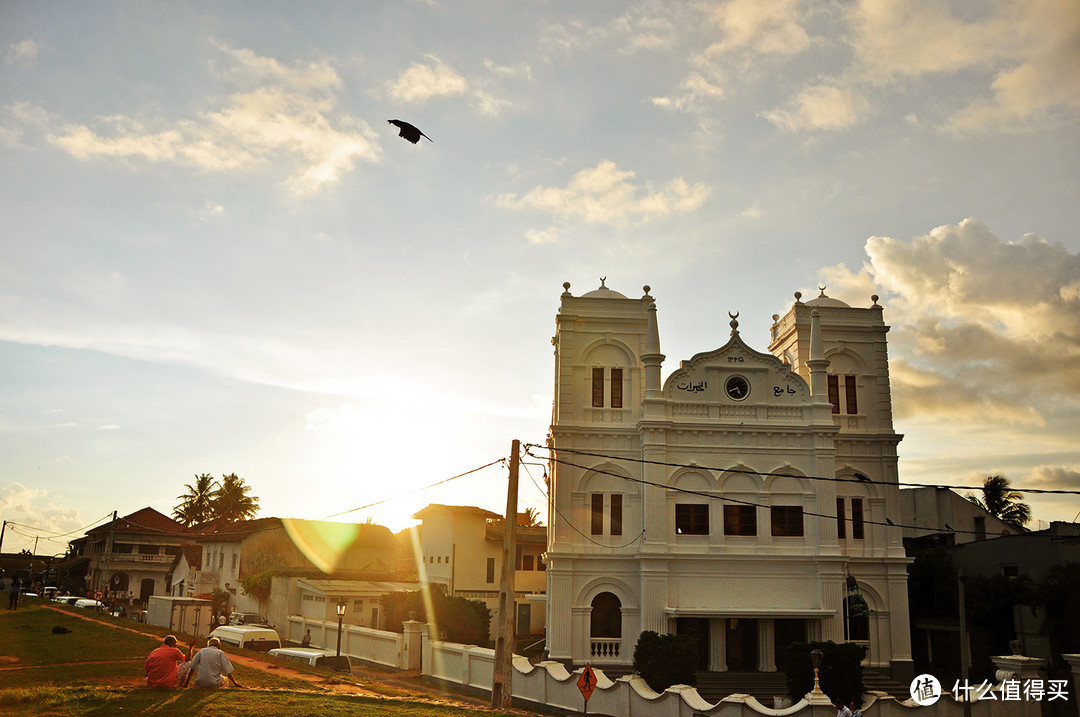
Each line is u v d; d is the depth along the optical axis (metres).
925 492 61.59
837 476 45.12
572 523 42.53
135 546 90.75
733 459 42.97
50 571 115.75
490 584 63.06
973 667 46.19
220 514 108.25
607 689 29.84
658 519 41.53
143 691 20.25
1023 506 76.25
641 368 44.88
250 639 42.44
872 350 47.09
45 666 25.81
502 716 20.70
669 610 40.22
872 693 33.06
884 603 43.59
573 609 41.59
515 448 27.62
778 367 44.31
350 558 68.19
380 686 29.06
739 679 39.66
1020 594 43.06
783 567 41.75
